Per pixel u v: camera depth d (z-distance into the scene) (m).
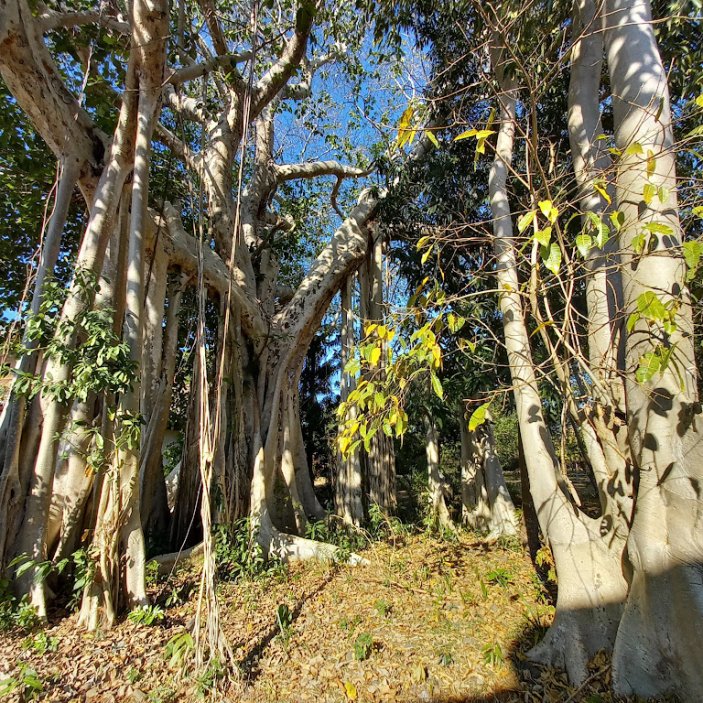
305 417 13.70
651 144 2.95
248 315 8.36
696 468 2.73
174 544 7.14
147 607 4.55
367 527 8.48
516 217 6.42
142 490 6.95
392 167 8.38
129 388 4.75
